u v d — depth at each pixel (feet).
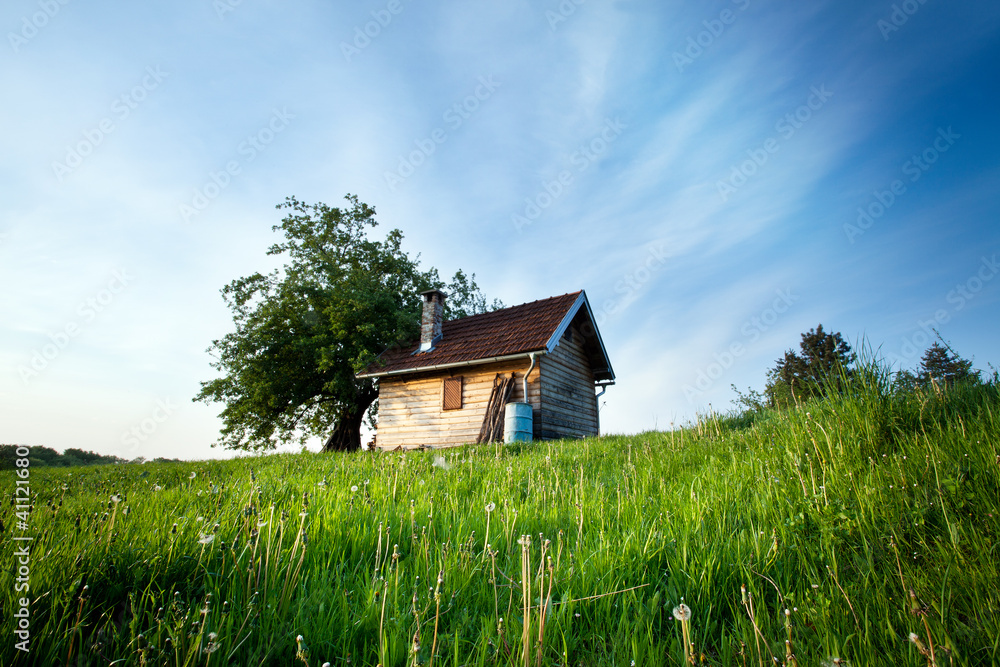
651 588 8.61
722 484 14.33
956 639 6.36
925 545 8.64
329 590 7.95
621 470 19.36
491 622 7.11
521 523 11.88
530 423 48.19
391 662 6.16
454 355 57.36
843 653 6.19
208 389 72.08
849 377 16.01
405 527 11.02
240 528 9.13
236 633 6.34
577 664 6.56
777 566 9.04
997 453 10.50
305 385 73.92
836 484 11.73
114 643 5.96
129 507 11.31
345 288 76.59
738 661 6.38
